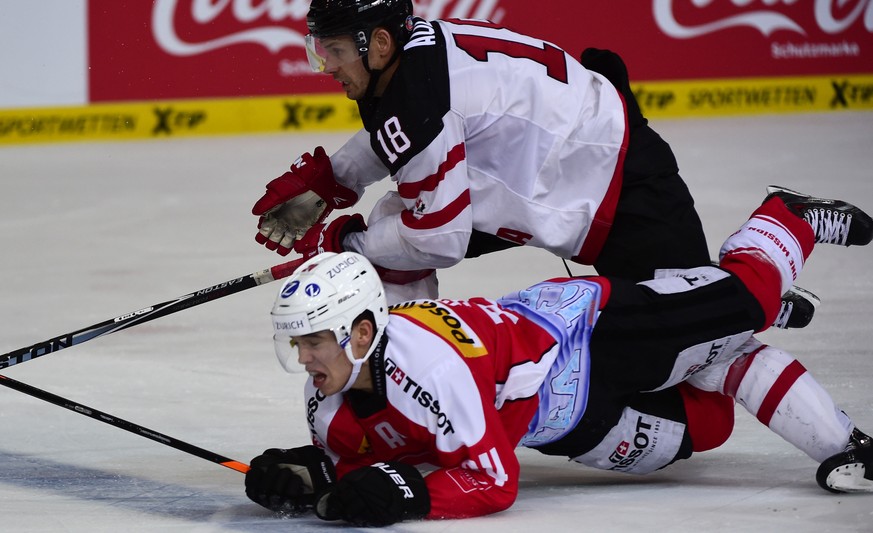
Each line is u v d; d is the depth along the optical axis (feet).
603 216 46.29
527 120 45.16
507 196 45.85
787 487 42.22
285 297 36.94
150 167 133.80
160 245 99.66
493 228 46.75
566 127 45.52
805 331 67.15
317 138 149.79
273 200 49.96
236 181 125.70
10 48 146.20
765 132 146.92
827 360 61.00
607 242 47.06
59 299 82.07
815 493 41.11
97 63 148.77
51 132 148.77
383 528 37.06
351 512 36.29
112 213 112.37
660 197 46.39
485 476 37.52
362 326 37.32
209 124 153.07
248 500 41.83
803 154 131.64
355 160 50.75
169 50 150.41
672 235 46.29
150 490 43.32
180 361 65.36
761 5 163.32
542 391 39.78
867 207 103.96
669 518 38.11
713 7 161.99
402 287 48.60
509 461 37.78
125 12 148.46
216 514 39.81
